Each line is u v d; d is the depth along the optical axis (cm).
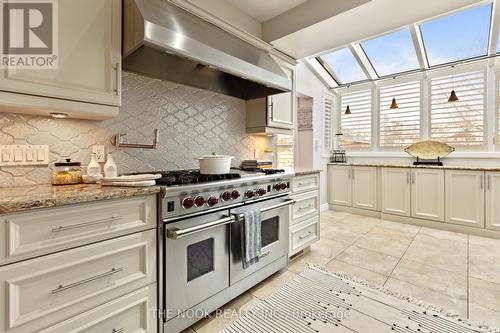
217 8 234
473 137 351
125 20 149
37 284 97
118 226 119
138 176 141
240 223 178
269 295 188
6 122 137
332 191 448
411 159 398
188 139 223
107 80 143
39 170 147
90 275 110
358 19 227
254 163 259
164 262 136
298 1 242
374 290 192
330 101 461
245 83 244
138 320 127
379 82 429
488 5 277
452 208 333
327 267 232
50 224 99
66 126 157
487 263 236
